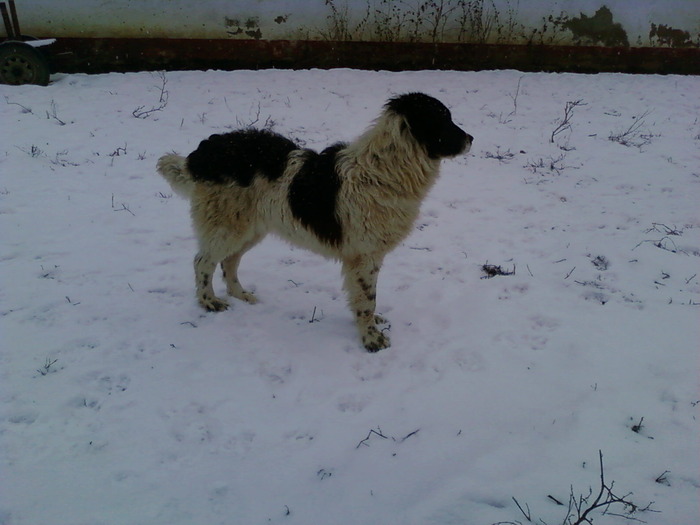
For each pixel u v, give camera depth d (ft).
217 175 14.37
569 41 39.91
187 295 16.20
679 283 16.70
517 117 32.37
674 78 39.14
